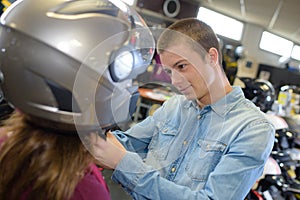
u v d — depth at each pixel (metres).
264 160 0.88
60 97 0.52
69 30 0.52
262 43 8.17
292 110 3.20
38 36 0.51
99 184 0.59
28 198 0.53
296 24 6.59
